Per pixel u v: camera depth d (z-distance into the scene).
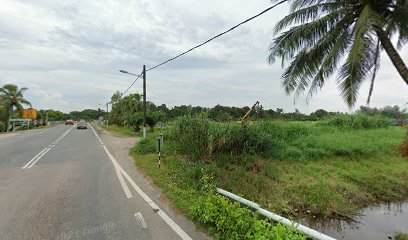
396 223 5.30
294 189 6.55
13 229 3.53
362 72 7.18
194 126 9.68
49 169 7.49
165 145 10.66
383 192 7.11
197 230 3.54
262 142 9.62
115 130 30.91
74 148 12.54
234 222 3.26
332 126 18.27
